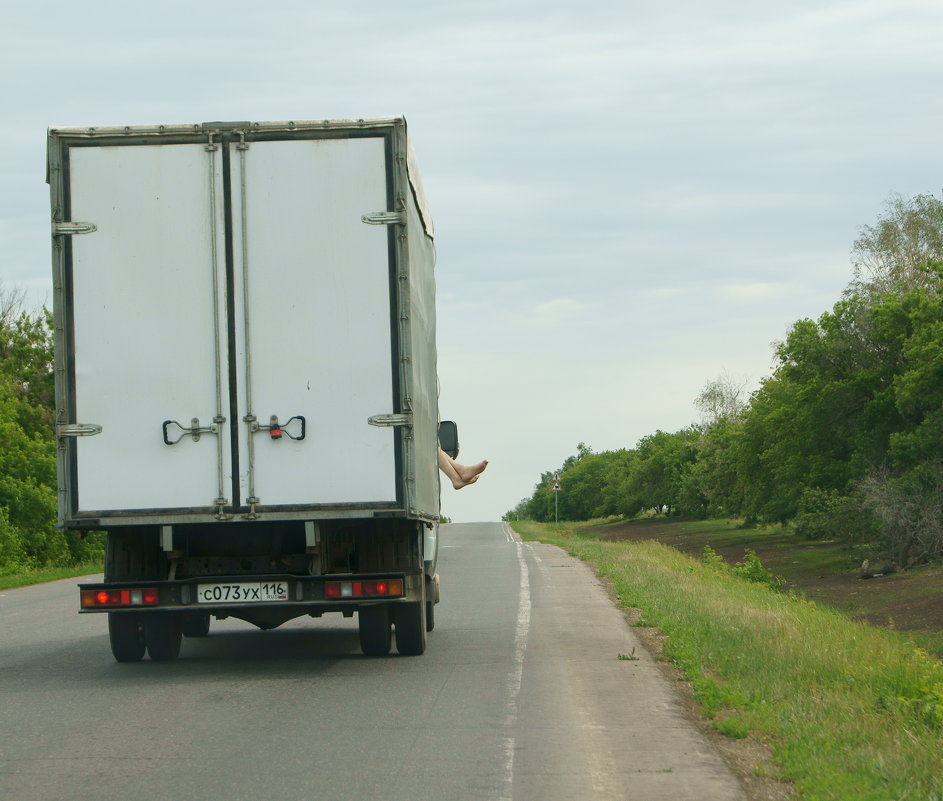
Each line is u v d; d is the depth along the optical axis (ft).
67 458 45.68
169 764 31.94
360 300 46.09
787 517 286.46
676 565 137.59
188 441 45.73
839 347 244.83
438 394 59.88
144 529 49.52
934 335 210.59
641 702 40.32
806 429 249.75
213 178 46.19
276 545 50.37
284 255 46.14
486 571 118.21
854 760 29.81
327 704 40.98
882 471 227.20
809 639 57.47
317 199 46.24
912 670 50.80
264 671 49.83
